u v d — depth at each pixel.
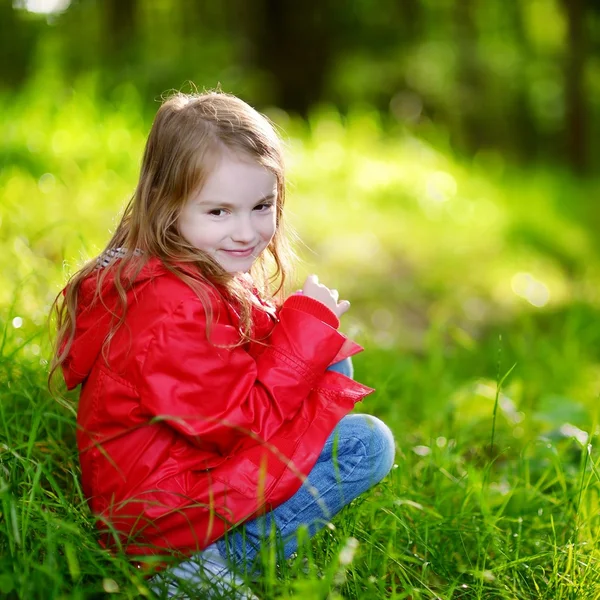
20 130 7.23
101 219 5.92
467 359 6.23
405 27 22.05
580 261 10.55
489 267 8.73
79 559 2.40
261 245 2.69
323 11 18.89
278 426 2.53
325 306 2.66
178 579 2.37
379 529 2.89
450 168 12.17
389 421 4.14
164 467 2.47
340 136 11.47
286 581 2.44
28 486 2.64
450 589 2.63
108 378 2.49
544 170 17.64
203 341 2.43
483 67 23.03
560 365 5.95
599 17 22.03
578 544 2.95
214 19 18.84
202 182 2.54
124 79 11.00
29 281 4.22
